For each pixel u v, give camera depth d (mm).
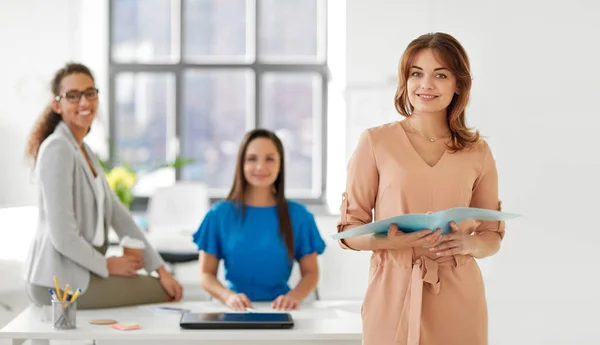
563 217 3361
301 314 2865
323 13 6602
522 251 3465
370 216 2215
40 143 3240
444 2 3924
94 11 6332
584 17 3367
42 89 5914
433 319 2094
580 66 3365
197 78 6656
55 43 5953
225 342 2617
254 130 3170
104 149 6312
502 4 3617
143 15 6605
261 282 3145
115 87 6617
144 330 2572
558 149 3387
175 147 6629
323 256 3721
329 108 6449
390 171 2119
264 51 6637
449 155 2119
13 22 5930
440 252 2072
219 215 3152
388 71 5871
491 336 3545
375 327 2127
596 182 3295
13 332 2541
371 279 2170
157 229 5703
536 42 3500
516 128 3525
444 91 2078
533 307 3439
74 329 2598
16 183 5922
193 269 5973
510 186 3504
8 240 4027
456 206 2102
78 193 3146
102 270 3072
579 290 3322
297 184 6668
